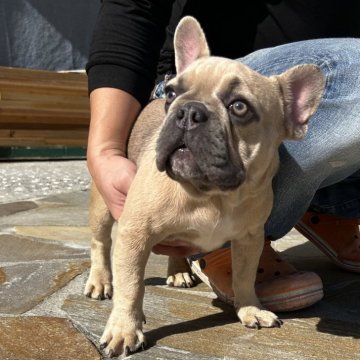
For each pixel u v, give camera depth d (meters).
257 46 0.74
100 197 0.68
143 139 0.63
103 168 0.59
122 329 0.52
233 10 0.74
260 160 0.53
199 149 0.48
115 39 0.64
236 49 0.75
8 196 1.42
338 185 0.74
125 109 0.62
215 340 0.54
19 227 1.07
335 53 0.58
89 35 2.29
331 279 0.75
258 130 0.53
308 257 0.87
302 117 0.57
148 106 0.68
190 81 0.53
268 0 0.72
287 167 0.61
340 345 0.54
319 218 0.78
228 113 0.51
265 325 0.58
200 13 0.75
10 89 1.97
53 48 2.22
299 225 0.78
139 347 0.52
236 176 0.50
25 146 2.06
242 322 0.59
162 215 0.53
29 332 0.55
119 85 0.63
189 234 0.56
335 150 0.59
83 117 2.16
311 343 0.54
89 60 0.65
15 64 2.15
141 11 0.65
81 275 0.76
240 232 0.57
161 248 0.59
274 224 0.66
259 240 0.59
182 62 0.61
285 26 0.72
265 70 0.63
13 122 2.01
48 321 0.58
